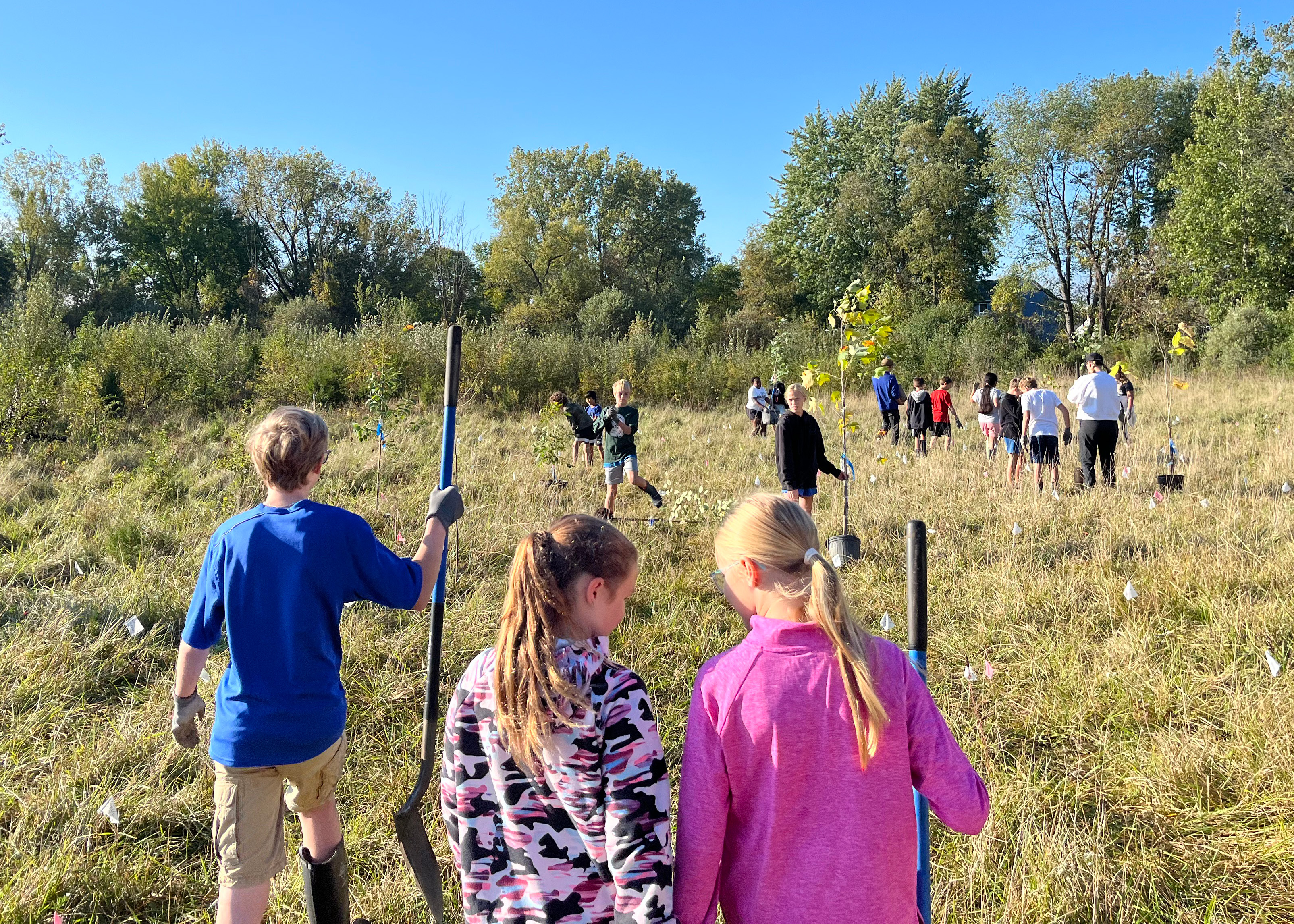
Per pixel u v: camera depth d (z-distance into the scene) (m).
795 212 43.22
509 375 19.33
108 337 16.12
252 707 2.23
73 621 4.93
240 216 46.25
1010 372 26.58
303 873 2.61
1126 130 32.56
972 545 6.55
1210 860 2.94
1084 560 6.03
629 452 8.19
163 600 5.41
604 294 41.38
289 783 2.36
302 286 44.72
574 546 1.51
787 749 1.40
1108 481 8.50
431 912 2.21
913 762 1.52
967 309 32.47
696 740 1.46
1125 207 34.66
